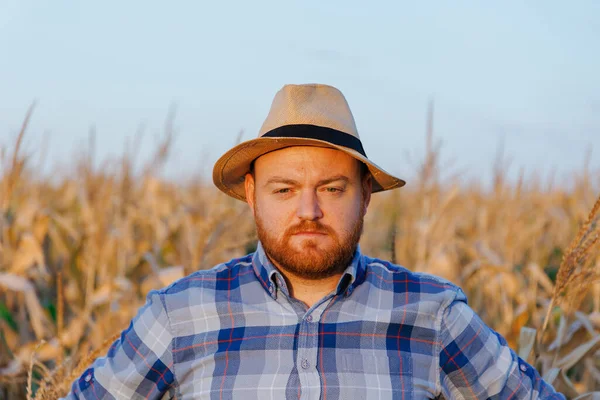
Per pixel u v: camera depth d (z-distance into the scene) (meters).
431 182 6.33
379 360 2.54
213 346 2.61
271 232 2.59
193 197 8.75
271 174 2.58
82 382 2.73
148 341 2.66
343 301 2.62
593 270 3.27
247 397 2.50
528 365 2.76
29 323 4.99
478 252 5.75
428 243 6.22
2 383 4.41
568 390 3.78
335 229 2.55
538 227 6.90
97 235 5.25
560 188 9.08
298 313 2.60
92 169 6.57
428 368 2.59
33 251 5.03
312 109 2.63
